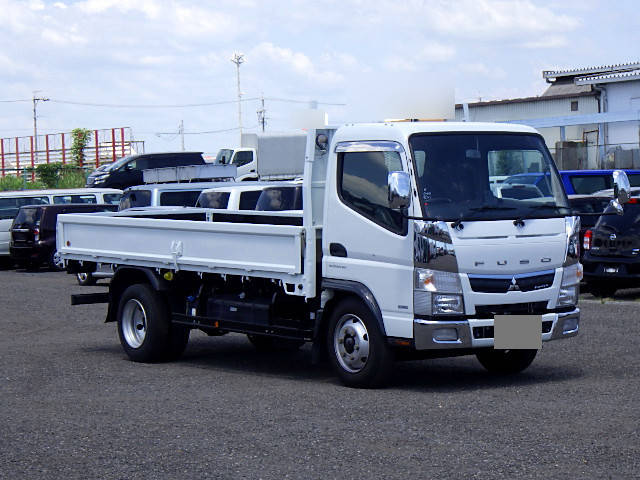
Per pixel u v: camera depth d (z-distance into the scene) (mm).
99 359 11320
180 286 10914
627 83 45062
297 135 37125
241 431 7191
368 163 8836
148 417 7816
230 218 12016
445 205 8430
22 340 13156
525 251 8578
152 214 12383
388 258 8570
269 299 9859
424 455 6324
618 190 9031
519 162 8898
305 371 10273
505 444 6539
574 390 8469
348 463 6191
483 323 8422
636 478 5668
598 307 14531
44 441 7070
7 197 28578
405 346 8461
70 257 12188
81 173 53406
